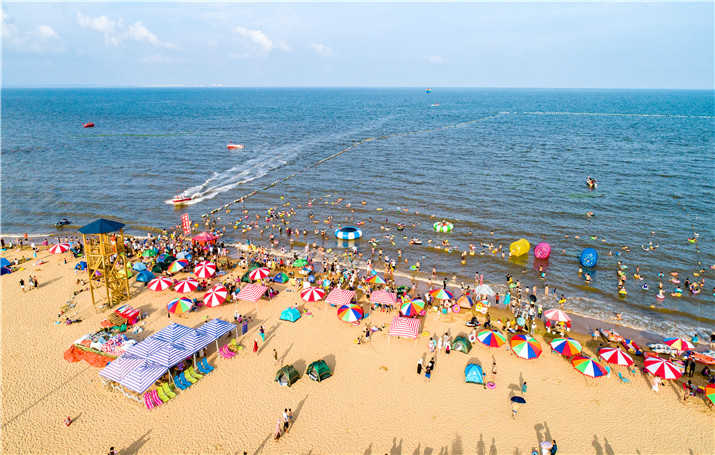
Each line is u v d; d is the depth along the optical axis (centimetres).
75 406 2534
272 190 7569
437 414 2533
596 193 7206
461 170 8888
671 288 4231
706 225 5803
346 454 2245
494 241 5372
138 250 4925
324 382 2784
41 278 4209
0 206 6688
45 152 10781
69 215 6391
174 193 7450
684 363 2986
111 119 19225
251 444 2297
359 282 4250
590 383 2836
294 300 3872
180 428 2392
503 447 2309
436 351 3145
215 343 3197
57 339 3178
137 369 2547
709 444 2355
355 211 6444
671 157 9956
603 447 2330
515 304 3897
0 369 2836
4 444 2259
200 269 4097
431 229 5750
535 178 8181
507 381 2836
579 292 4181
